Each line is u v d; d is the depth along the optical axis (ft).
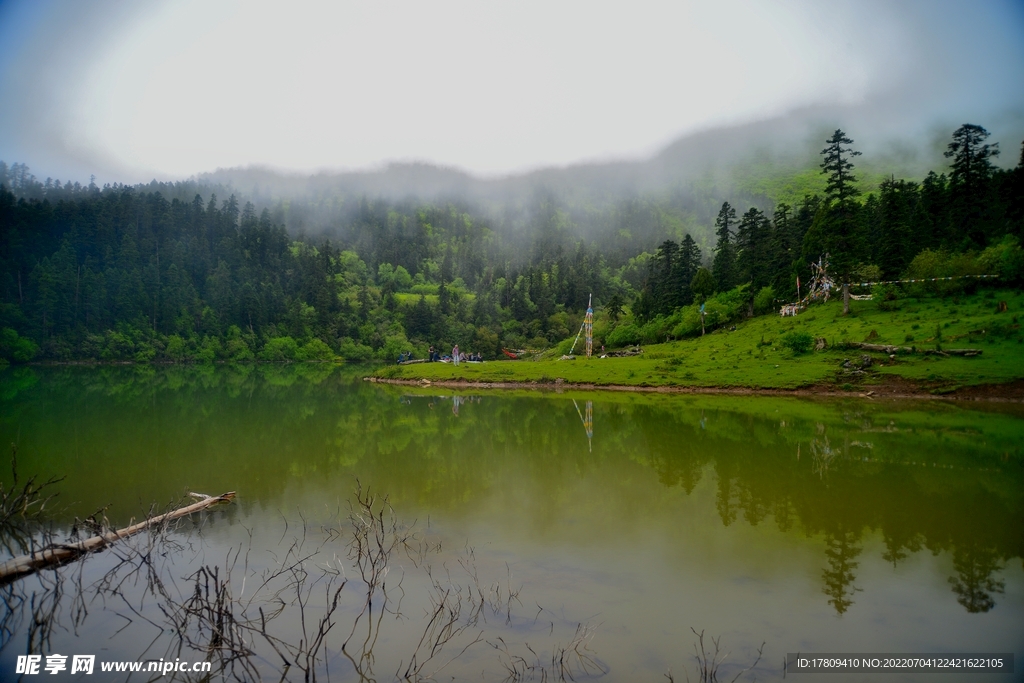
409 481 58.65
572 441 82.84
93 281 310.24
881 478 60.59
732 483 58.49
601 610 31.17
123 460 65.51
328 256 476.95
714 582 34.96
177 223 413.80
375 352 375.25
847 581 35.29
